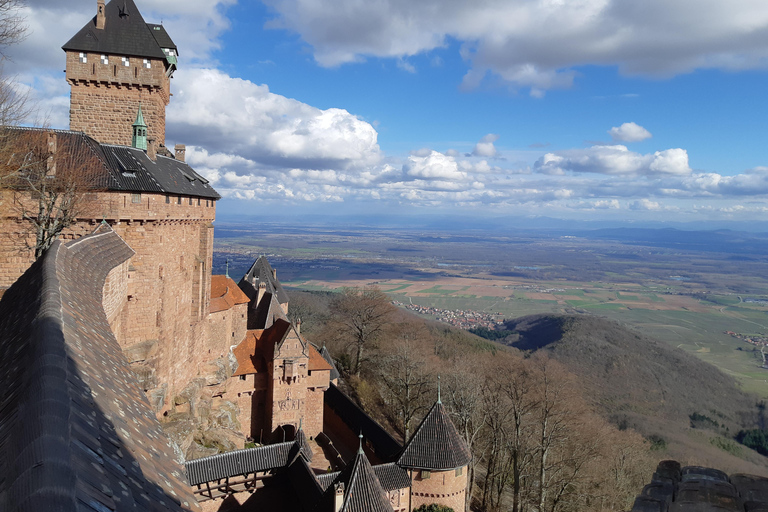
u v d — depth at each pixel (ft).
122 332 125.29
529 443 234.79
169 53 177.27
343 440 233.76
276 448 174.60
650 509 28.45
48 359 26.68
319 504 126.72
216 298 207.10
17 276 113.60
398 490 157.99
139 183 125.80
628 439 266.16
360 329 363.35
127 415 32.65
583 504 207.51
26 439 18.89
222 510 161.58
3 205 110.73
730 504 27.96
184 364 165.27
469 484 193.98
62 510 14.14
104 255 90.94
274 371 215.92
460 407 234.99
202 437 173.06
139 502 22.66
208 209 180.86
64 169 116.26
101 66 157.89
